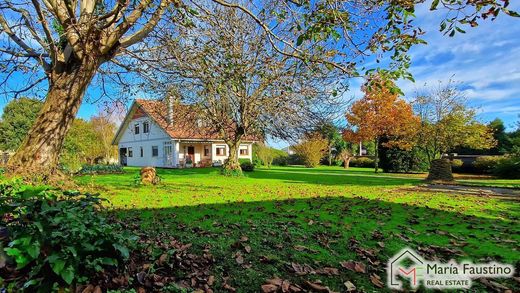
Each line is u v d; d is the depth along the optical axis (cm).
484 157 2109
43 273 195
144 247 271
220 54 595
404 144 1952
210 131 1775
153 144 3011
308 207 598
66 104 719
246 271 257
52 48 680
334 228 409
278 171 2239
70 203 225
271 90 1277
